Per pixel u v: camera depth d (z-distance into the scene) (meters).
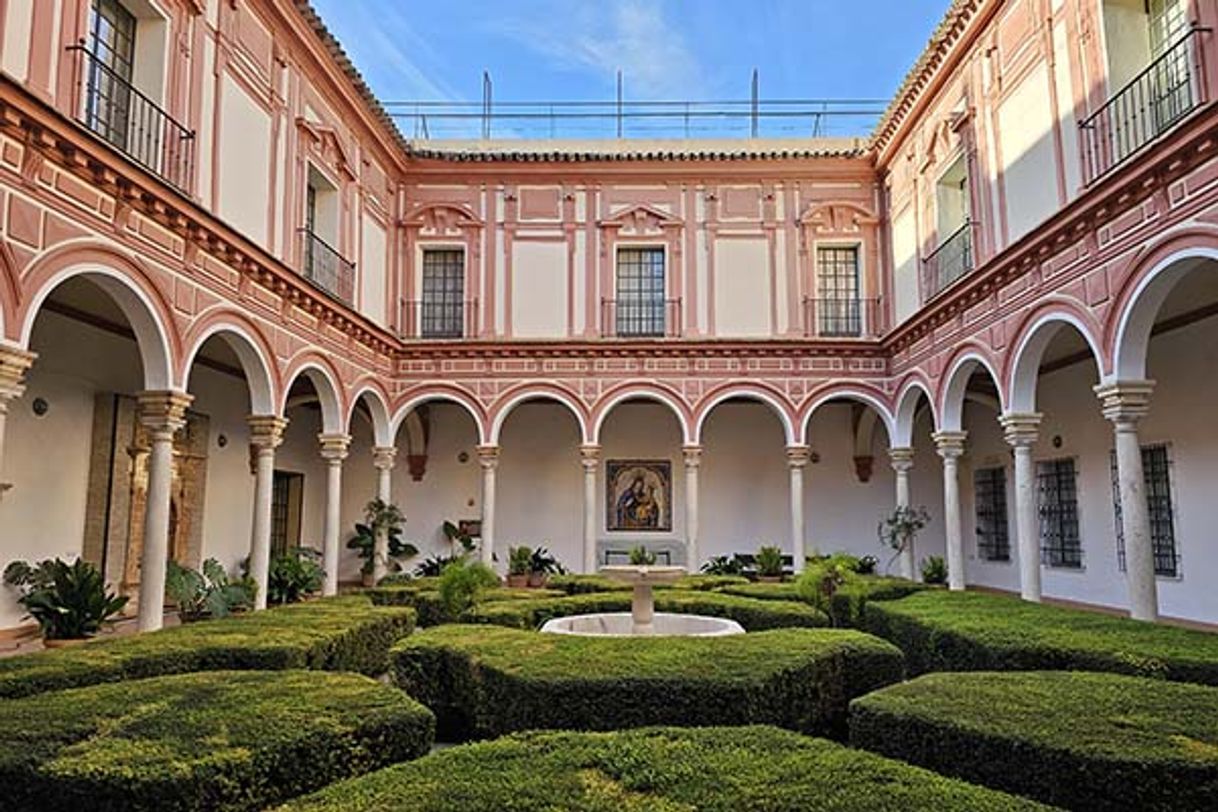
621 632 8.19
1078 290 8.64
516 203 15.64
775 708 4.51
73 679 4.72
